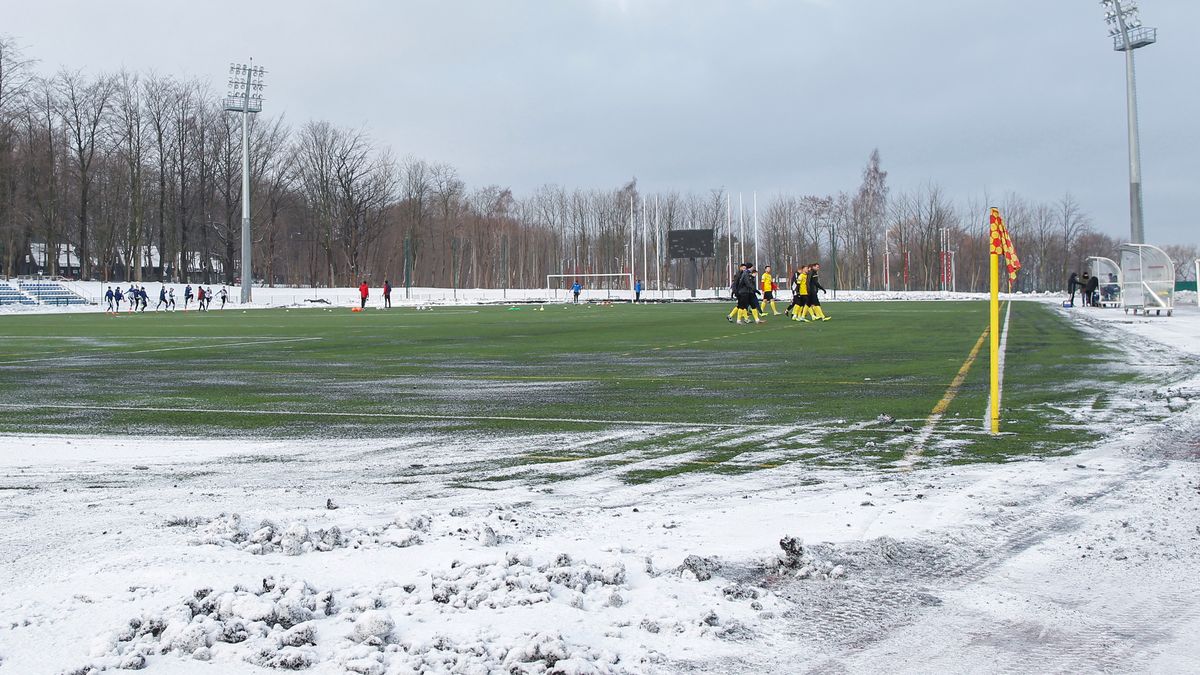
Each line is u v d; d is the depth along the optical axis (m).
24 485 8.53
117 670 4.19
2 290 76.25
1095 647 4.71
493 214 127.12
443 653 4.36
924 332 31.73
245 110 75.31
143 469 9.31
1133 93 45.66
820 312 41.53
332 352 25.33
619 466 9.31
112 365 21.55
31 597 5.10
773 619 5.02
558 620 4.82
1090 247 133.12
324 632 4.62
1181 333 29.77
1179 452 9.80
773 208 122.38
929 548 6.29
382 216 114.62
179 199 105.75
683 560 5.79
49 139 93.25
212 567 5.48
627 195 124.25
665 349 25.34
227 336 33.59
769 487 8.25
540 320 45.50
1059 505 7.46
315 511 7.32
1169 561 6.05
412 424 12.26
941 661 4.53
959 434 11.05
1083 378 17.09
